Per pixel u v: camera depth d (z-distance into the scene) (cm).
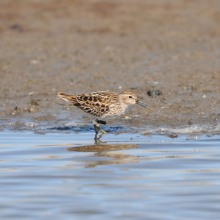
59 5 3688
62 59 2397
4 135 1323
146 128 1384
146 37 3008
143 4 3791
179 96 1709
